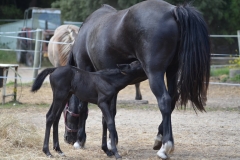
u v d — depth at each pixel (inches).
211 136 479.8
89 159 381.4
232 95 804.0
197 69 342.3
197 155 388.5
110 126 369.7
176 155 388.2
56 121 393.4
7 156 369.4
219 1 1306.6
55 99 383.6
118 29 366.0
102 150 414.3
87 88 378.0
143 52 350.0
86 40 414.9
